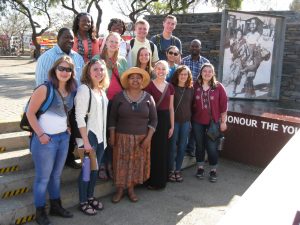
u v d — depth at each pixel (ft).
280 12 31.14
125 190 15.20
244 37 24.26
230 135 20.47
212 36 28.86
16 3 91.56
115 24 16.31
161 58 18.16
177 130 16.33
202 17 32.14
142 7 73.36
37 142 11.09
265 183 5.12
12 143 15.11
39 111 11.03
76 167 14.62
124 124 13.62
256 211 4.70
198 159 17.54
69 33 12.79
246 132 19.89
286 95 28.35
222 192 16.05
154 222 12.88
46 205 12.73
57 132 11.24
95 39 15.19
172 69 16.63
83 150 12.48
